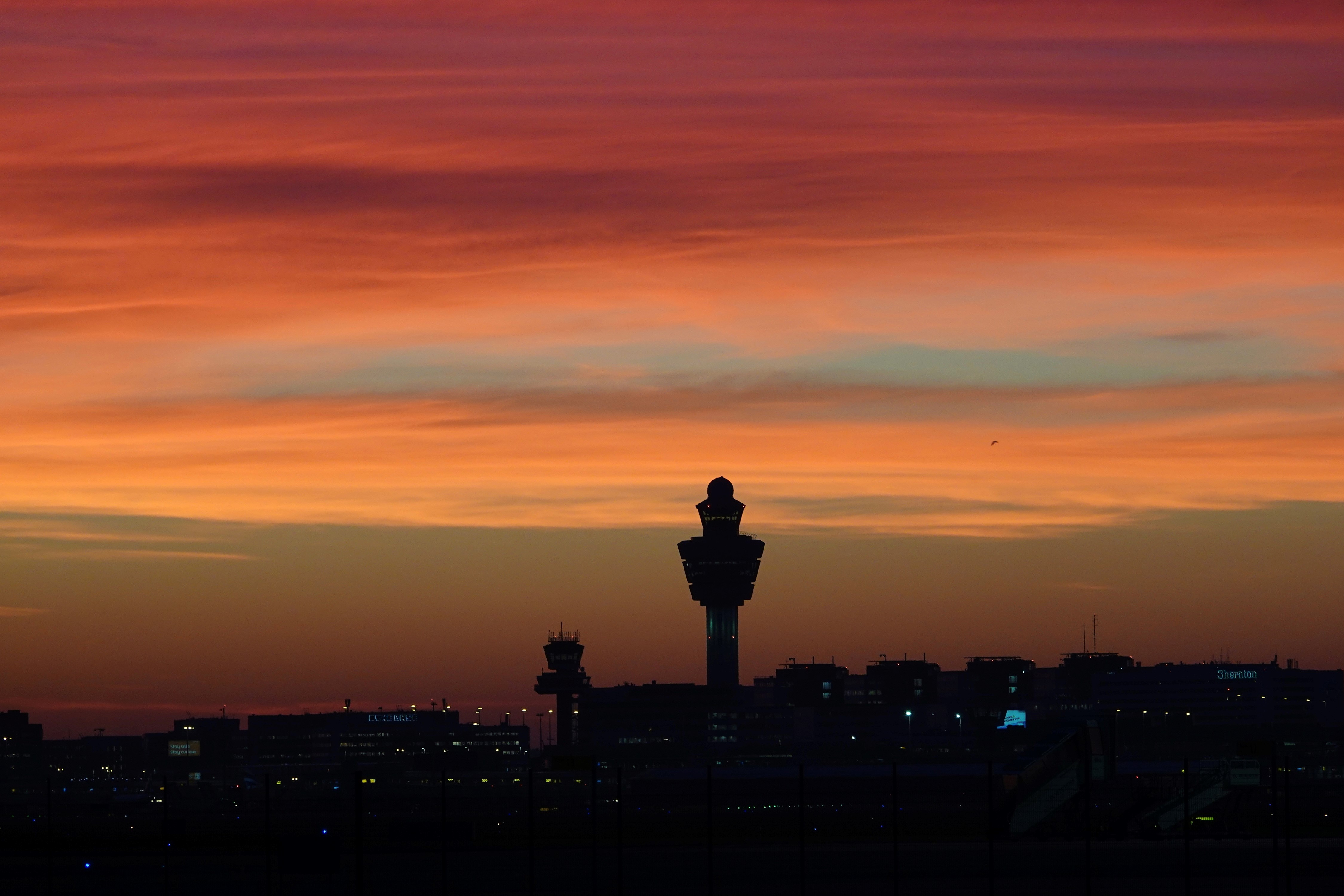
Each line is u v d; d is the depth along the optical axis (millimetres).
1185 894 184750
